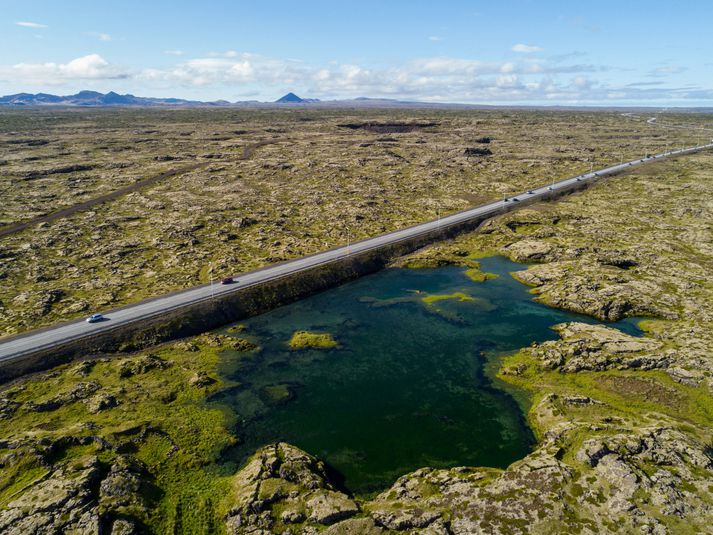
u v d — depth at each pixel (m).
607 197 182.00
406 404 65.56
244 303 95.81
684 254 119.44
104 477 48.75
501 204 171.12
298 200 174.75
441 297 102.75
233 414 63.34
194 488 50.38
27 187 174.38
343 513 45.22
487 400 66.38
